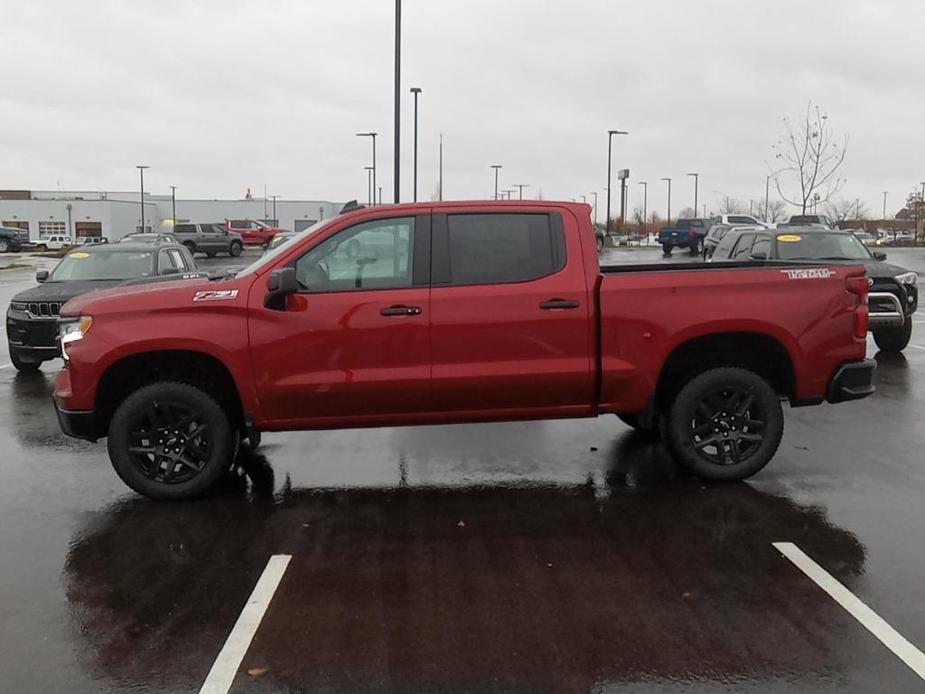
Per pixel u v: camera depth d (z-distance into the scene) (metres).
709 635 3.90
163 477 5.78
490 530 5.27
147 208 93.56
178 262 12.98
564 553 4.89
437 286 5.68
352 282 5.67
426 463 6.72
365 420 5.78
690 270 6.02
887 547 4.93
